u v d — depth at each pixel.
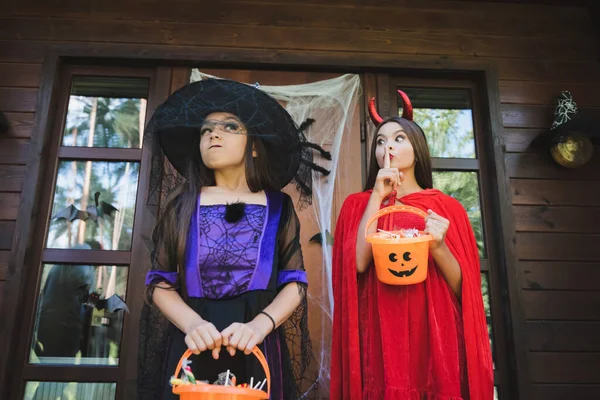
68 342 2.38
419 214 1.70
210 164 1.83
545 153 2.80
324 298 2.46
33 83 2.71
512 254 2.57
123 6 2.88
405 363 1.62
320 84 2.80
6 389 2.25
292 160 1.99
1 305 2.34
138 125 2.74
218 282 1.68
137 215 2.54
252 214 1.80
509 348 2.48
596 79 2.97
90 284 2.46
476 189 2.77
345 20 2.93
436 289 1.72
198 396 1.30
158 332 1.75
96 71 2.79
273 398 1.61
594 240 2.68
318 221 2.55
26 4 2.85
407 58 2.86
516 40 2.99
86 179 2.63
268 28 2.88
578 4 3.08
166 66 2.79
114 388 2.33
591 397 2.45
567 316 2.55
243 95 1.91
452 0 3.02
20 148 2.61
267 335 1.67
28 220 2.46
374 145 1.98
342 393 1.71
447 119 2.89
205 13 2.89
